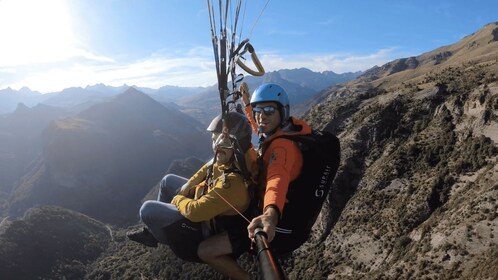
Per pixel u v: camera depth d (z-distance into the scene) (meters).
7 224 193.38
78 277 172.50
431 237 76.12
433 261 69.69
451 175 88.44
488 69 116.88
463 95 105.31
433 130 104.50
